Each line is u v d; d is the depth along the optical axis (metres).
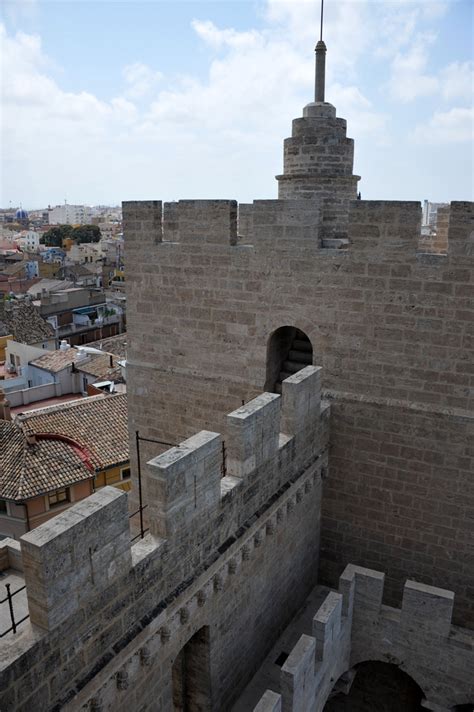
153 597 9.87
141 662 9.74
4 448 34.09
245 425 11.89
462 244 13.59
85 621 8.43
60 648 8.05
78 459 34.19
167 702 10.78
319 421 15.46
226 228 16.36
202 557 11.15
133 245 18.12
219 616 12.11
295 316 15.99
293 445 14.23
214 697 12.57
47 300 89.69
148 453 19.88
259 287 16.31
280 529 14.37
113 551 8.75
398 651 14.60
